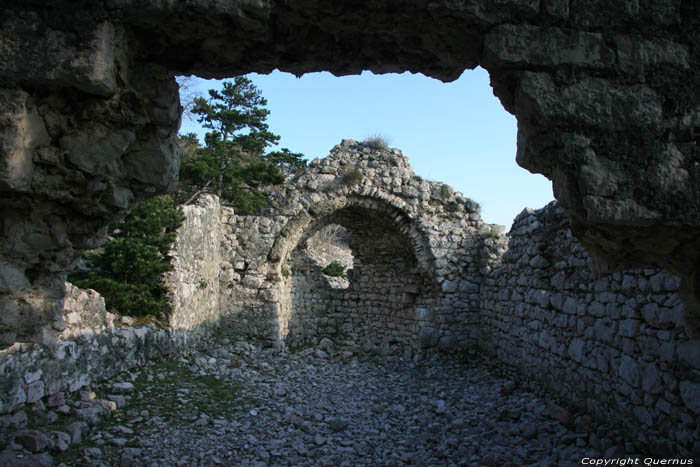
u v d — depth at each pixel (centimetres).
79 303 732
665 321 592
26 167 331
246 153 2627
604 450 645
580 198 326
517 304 1162
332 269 2302
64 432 589
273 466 635
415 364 1424
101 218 413
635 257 393
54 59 316
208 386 948
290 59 396
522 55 320
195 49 378
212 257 1400
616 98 318
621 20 321
